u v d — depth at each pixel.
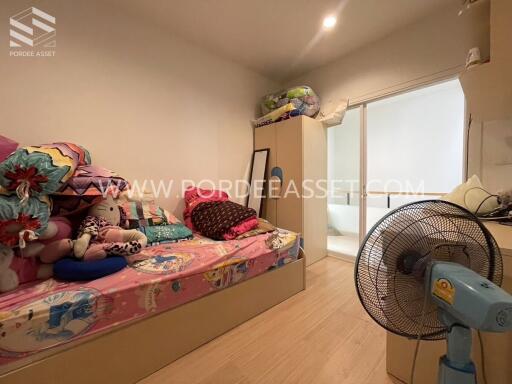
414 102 3.72
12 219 0.97
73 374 0.96
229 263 1.52
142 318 1.16
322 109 2.90
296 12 2.01
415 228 0.70
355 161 3.75
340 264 2.73
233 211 2.06
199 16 2.06
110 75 1.93
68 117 1.75
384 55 2.36
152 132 2.19
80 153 1.51
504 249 0.83
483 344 0.91
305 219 2.63
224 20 2.11
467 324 0.54
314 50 2.57
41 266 1.16
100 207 1.54
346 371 1.20
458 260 0.68
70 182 1.34
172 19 2.10
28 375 0.87
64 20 1.71
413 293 0.70
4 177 0.98
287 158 2.70
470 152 1.83
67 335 0.95
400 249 0.70
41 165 1.04
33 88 1.61
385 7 1.96
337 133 3.96
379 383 1.13
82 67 1.80
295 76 3.18
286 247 1.90
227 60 2.75
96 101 1.87
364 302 0.71
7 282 1.02
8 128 1.54
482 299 0.50
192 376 1.18
